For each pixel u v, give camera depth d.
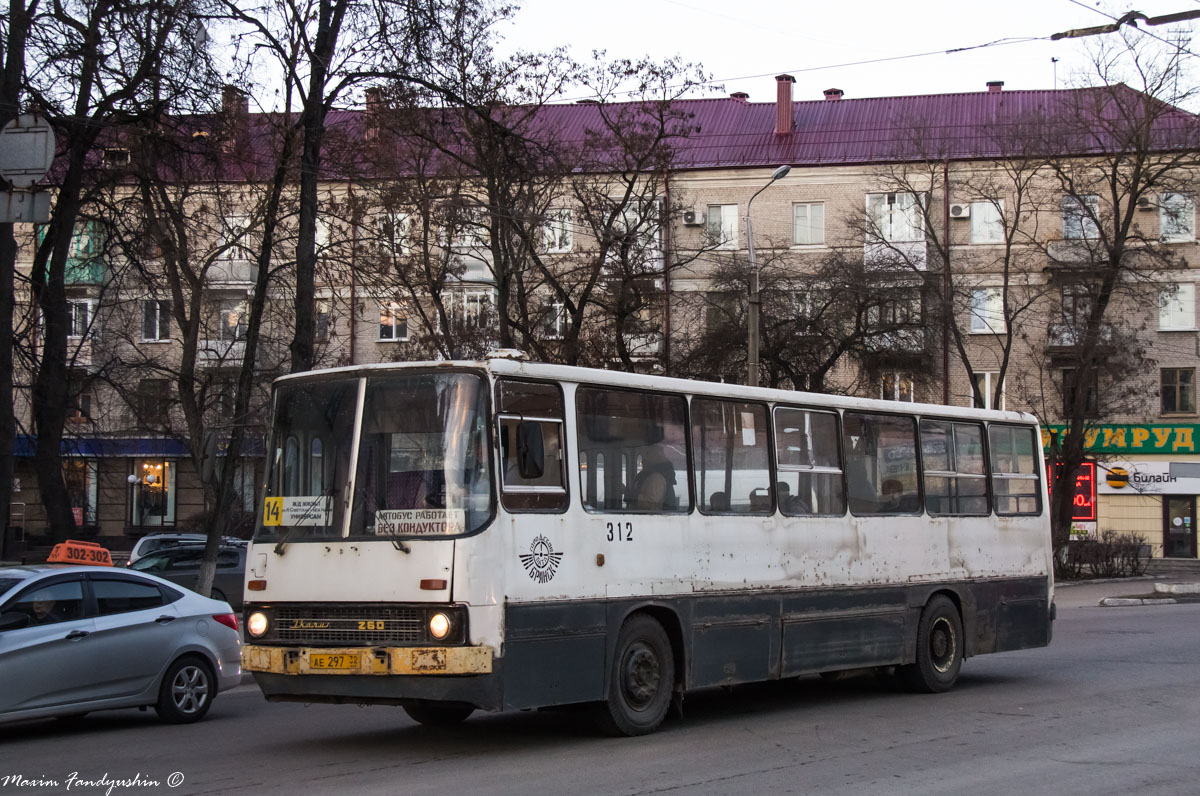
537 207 29.61
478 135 25.95
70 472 24.47
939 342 39.12
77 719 11.91
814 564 11.92
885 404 13.18
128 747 9.98
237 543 26.27
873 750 9.45
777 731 10.49
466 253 29.72
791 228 44.41
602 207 30.98
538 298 35.38
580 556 9.55
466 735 10.35
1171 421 45.00
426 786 7.97
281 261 22.78
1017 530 14.88
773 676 11.33
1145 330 45.12
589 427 9.89
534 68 29.05
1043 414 40.81
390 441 9.23
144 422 23.50
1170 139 39.09
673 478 10.59
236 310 32.09
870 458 12.92
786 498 11.76
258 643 9.34
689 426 10.83
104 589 11.16
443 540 8.81
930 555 13.45
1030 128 37.94
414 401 9.24
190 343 23.56
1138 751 9.35
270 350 28.38
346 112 21.72
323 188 25.31
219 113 19.47
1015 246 43.59
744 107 49.31
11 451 18.12
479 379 9.14
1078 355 38.03
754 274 25.31
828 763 8.85
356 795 7.68
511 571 8.97
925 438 13.71
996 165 39.69
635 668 10.05
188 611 11.75
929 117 46.59
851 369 41.25
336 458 9.38
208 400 25.62
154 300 22.52
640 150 30.69
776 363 34.28
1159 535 45.22
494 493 8.95
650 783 8.07
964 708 12.04
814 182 44.44
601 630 9.67
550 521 9.35
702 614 10.66
